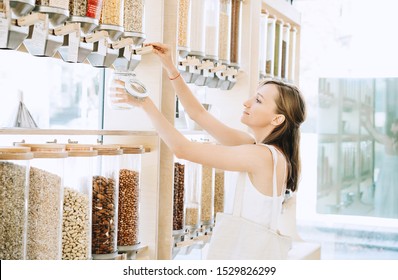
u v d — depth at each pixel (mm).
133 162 2312
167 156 2525
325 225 5195
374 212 5102
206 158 2197
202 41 2848
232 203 2412
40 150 1903
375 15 5047
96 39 2086
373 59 5070
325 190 5199
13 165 1696
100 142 2701
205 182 2943
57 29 1937
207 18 2930
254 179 2275
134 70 2514
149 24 2490
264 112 2402
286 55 4086
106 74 2812
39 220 1813
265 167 2256
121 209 2275
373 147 5094
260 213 2264
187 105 2588
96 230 2109
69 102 2645
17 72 2299
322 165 5203
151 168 2469
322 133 5199
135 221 2318
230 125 3369
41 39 1891
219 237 2289
